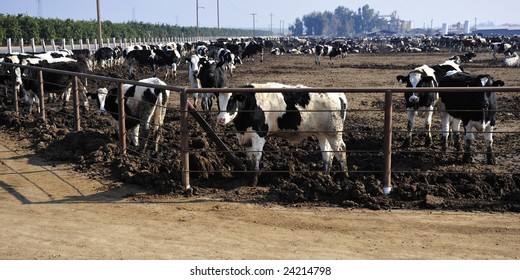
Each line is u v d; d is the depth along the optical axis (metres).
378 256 5.76
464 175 8.74
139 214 7.07
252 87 8.39
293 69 36.25
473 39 70.12
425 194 7.72
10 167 9.44
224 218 6.93
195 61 17.16
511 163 9.85
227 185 8.41
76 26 55.69
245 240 6.20
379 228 6.59
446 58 51.12
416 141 11.76
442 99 10.66
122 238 6.22
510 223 6.77
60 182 8.53
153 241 6.14
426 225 6.69
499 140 11.89
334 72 33.06
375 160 9.89
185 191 7.96
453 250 5.93
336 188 7.75
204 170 8.61
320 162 9.91
